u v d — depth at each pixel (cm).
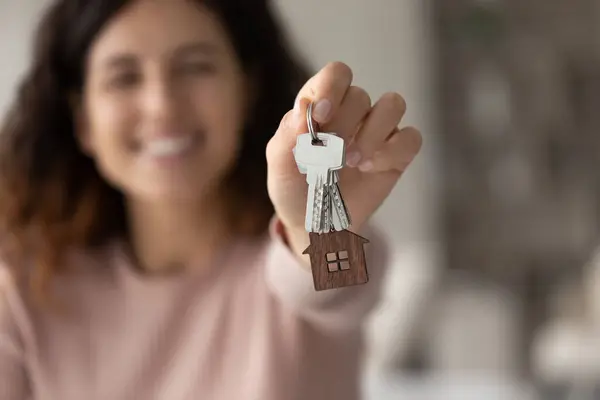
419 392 160
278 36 83
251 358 75
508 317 200
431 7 207
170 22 71
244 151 80
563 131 204
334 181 43
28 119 87
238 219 82
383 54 203
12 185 87
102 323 81
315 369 75
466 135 208
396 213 207
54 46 82
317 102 44
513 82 206
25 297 80
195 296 80
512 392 171
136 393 78
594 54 200
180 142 72
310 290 60
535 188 206
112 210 87
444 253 208
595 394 166
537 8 203
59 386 79
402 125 206
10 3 171
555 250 204
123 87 73
